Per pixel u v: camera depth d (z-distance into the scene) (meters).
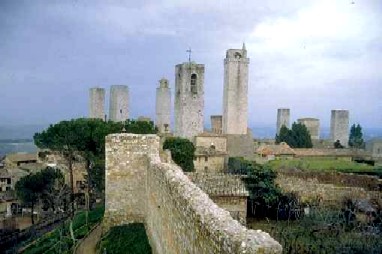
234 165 84.81
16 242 56.69
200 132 105.88
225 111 115.81
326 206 45.72
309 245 33.00
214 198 36.56
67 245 34.53
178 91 107.38
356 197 47.28
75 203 65.69
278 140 128.50
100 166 50.94
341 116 139.88
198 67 105.00
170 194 18.28
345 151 102.06
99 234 34.06
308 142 124.50
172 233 17.66
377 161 82.00
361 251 32.47
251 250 8.75
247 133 114.75
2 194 89.06
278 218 44.56
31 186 75.81
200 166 91.00
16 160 118.44
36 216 79.06
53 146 49.44
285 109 149.62
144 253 26.05
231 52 113.94
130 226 31.61
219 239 10.27
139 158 32.47
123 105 110.50
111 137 32.28
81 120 49.91
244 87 114.94
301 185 50.66
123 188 32.34
